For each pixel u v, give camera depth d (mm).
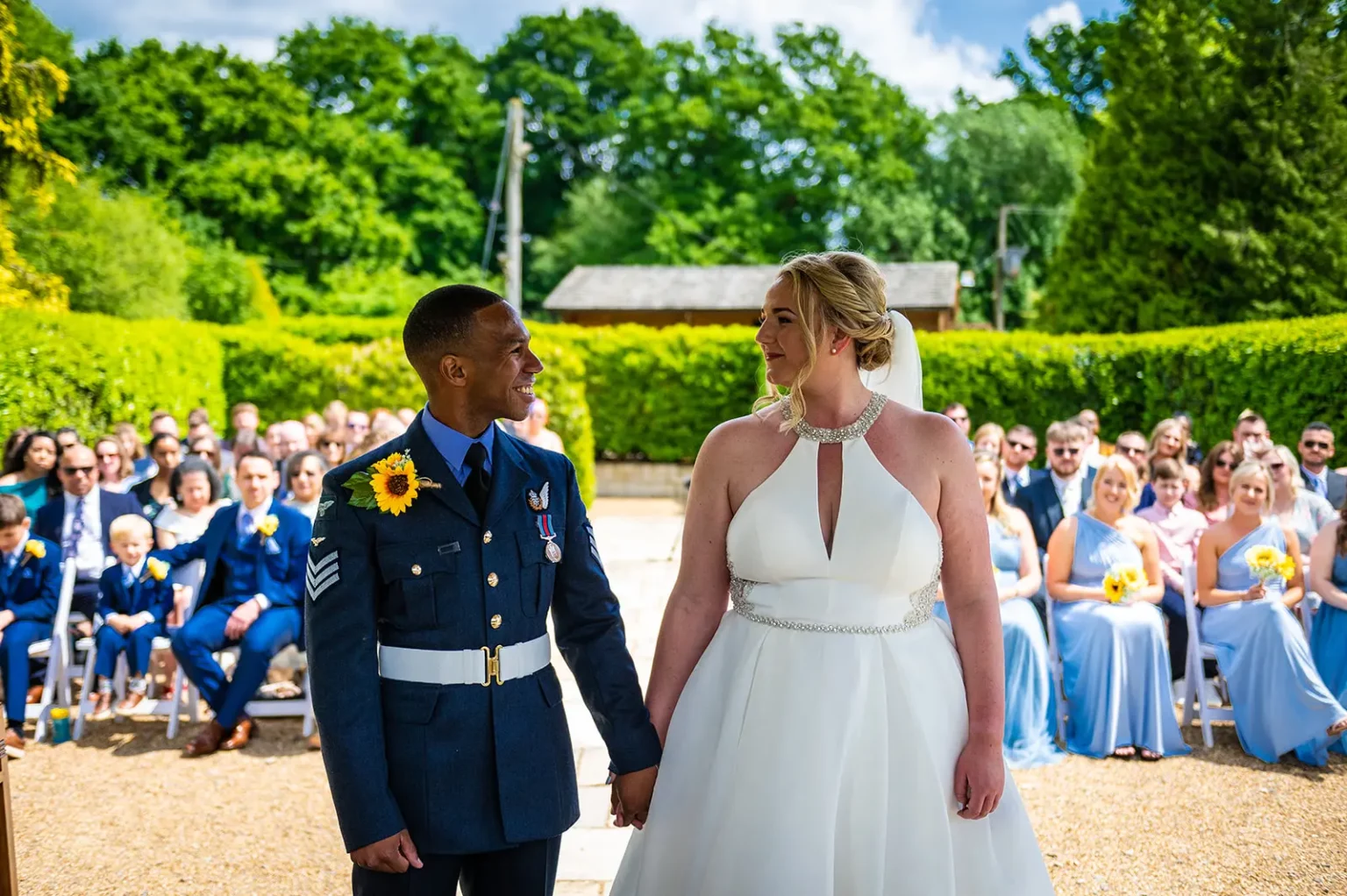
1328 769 4520
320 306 30125
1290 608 5031
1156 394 11102
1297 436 9531
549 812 2090
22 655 4984
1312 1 14383
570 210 38719
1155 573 5105
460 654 2047
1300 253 14344
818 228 36938
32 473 6262
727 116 39531
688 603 2383
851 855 2135
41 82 11773
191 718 5273
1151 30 15539
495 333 2082
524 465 2219
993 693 2213
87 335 9609
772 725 2166
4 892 2463
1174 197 14953
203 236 29250
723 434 2369
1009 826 2270
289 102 33594
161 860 3666
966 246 36500
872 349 2285
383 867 1935
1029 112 37219
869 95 39594
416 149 37000
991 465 5164
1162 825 3900
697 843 2209
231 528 5160
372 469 2059
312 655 1993
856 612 2201
